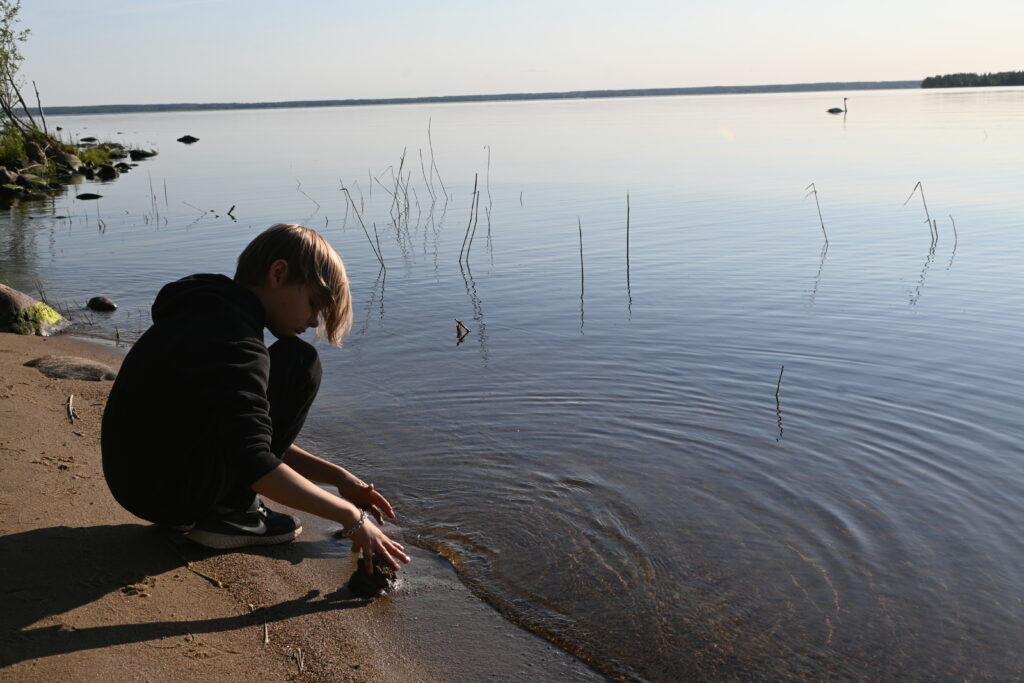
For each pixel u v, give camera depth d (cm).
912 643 297
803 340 666
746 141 3047
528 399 544
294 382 305
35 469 390
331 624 292
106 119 11656
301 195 1800
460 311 791
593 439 477
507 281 920
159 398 274
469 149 3095
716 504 398
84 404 500
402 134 4547
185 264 1048
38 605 278
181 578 307
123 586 295
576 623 307
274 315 298
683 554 354
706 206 1436
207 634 274
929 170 1862
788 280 880
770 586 331
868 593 327
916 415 504
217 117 12169
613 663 284
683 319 738
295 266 290
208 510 320
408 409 529
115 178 2359
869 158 2198
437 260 1052
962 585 332
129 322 775
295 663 266
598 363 618
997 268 905
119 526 340
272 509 383
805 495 406
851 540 365
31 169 2323
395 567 296
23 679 239
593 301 815
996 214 1246
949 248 1018
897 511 390
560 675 277
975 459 443
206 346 267
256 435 264
